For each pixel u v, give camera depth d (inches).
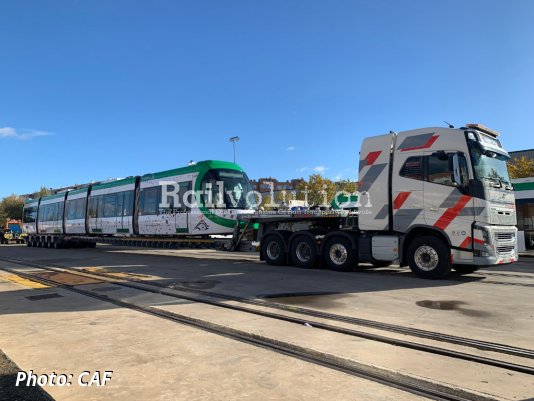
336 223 549.0
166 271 562.9
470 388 163.6
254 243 627.2
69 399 163.3
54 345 233.6
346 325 258.2
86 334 254.4
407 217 464.4
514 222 466.9
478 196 421.4
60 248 1258.0
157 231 768.3
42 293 411.8
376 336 233.1
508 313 288.2
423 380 171.6
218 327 260.8
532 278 460.4
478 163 430.3
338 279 454.6
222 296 362.9
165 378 181.2
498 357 198.7
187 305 330.0
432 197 447.8
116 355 213.5
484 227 417.7
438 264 442.3
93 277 518.9
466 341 222.4
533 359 196.5
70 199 1165.7
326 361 198.2
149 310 317.7
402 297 347.9
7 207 3198.8
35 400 163.3
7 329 271.7
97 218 994.7
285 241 590.9
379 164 489.7
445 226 438.0
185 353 213.8
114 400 161.0
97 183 1050.7
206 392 165.8
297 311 298.2
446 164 439.8
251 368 190.7
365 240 498.0
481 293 364.8
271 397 159.8
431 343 219.9
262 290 388.8
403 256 470.0
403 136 474.9
